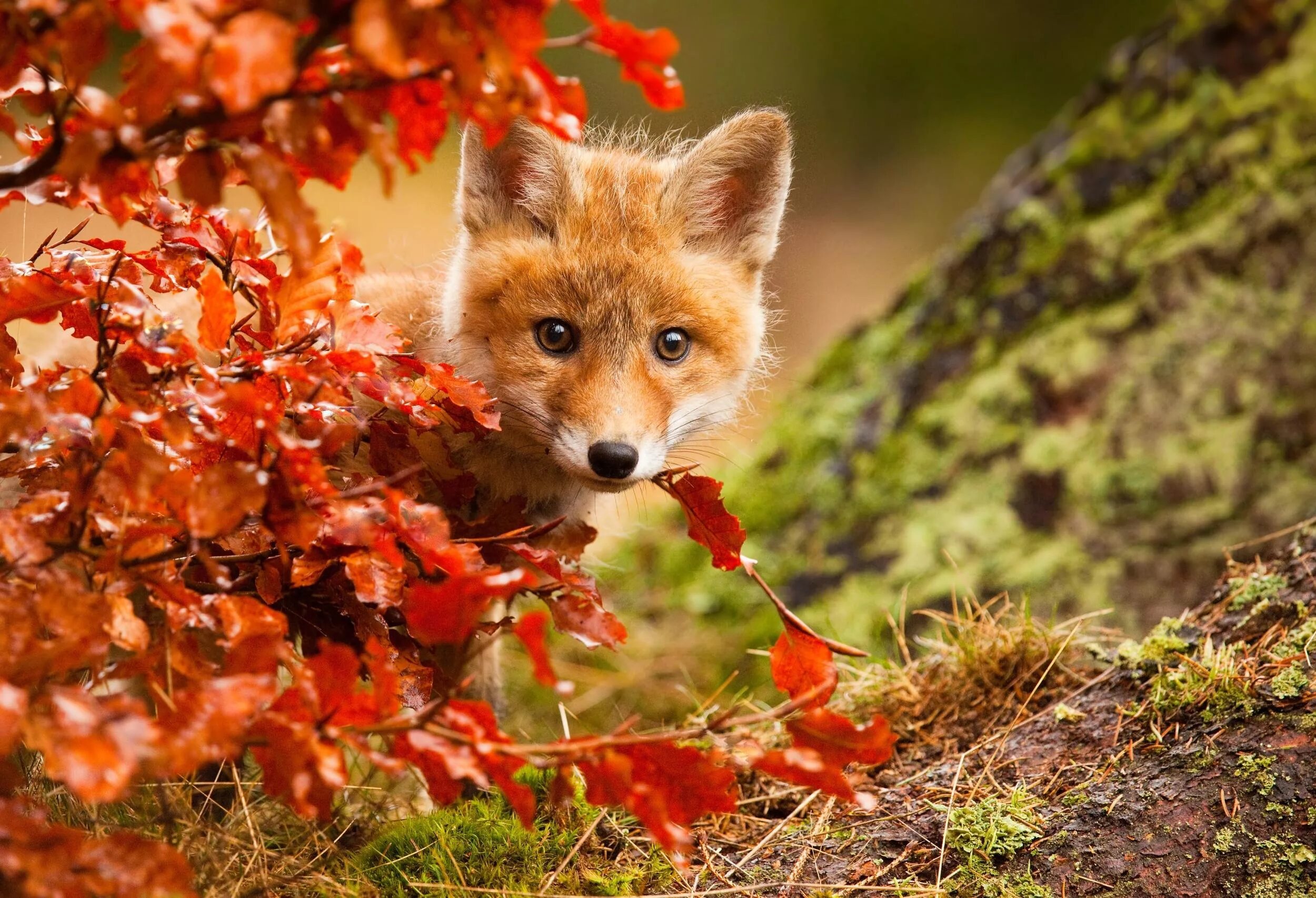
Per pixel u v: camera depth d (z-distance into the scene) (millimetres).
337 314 5082
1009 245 12547
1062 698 6844
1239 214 11484
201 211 5379
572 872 5727
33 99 4246
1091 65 29531
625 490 7457
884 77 29859
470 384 5312
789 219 26344
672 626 11703
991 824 5648
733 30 29719
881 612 10781
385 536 4543
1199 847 5215
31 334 8062
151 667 4145
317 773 4141
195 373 4543
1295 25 12070
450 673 6918
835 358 13641
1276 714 5645
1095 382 11461
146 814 5453
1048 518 11062
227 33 3283
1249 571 7051
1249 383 10867
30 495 4531
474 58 3543
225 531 4188
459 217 7566
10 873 3557
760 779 6688
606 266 7141
